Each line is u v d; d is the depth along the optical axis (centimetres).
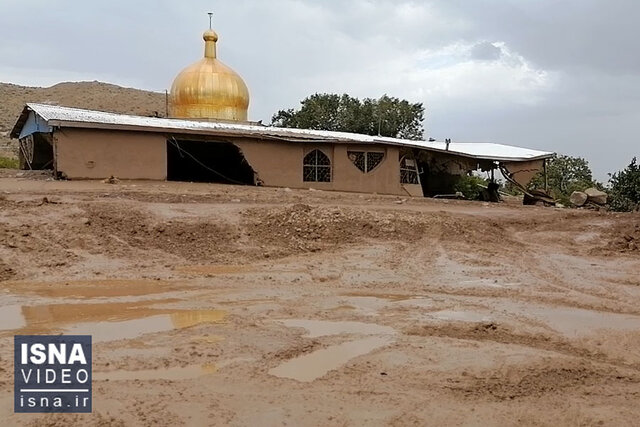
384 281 1007
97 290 891
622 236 1416
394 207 1702
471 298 897
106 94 6519
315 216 1370
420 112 4656
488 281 1019
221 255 1168
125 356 586
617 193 2600
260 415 456
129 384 513
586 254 1284
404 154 2648
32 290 881
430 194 3228
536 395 518
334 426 443
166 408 464
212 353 601
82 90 6562
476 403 495
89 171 1936
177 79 2994
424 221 1430
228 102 2962
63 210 1264
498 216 1628
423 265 1134
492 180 3177
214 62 3025
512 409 486
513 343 670
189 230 1253
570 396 519
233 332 678
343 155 2423
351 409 474
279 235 1290
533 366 586
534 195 2816
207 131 2141
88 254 1098
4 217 1185
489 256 1223
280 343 641
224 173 2900
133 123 2059
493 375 559
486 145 3541
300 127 4531
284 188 2200
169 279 981
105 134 1966
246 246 1226
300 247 1247
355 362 587
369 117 4519
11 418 442
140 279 976
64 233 1158
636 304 880
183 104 2945
